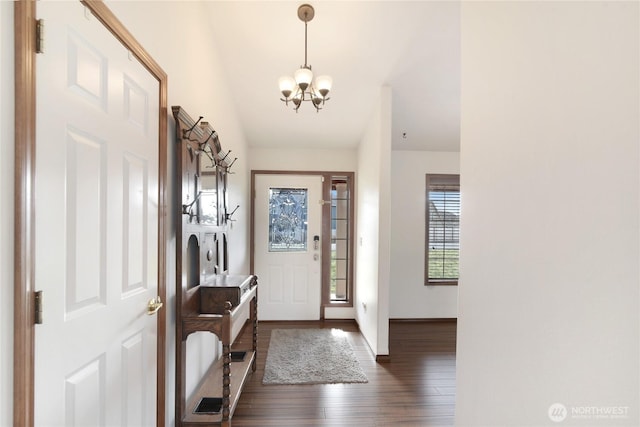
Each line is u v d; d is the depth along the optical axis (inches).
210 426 68.9
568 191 28.7
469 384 46.2
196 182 76.4
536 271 32.8
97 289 41.4
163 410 60.1
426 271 166.6
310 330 149.5
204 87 89.7
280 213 166.1
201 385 85.0
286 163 166.2
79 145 38.1
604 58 25.3
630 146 23.0
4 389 29.0
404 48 102.0
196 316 68.7
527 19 34.6
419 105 130.4
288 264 165.5
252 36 99.3
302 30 96.5
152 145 57.1
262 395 92.7
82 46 38.6
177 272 66.5
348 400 90.5
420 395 93.7
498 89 40.1
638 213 22.5
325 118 140.7
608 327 24.8
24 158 30.4
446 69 110.7
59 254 34.9
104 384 42.7
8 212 29.4
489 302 41.6
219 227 96.2
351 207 167.3
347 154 167.9
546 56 31.7
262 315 164.1
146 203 54.9
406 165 166.9
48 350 33.2
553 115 30.7
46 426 32.9
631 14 23.1
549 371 30.9
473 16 46.1
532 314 33.4
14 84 29.9
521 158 35.4
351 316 166.4
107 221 43.5
